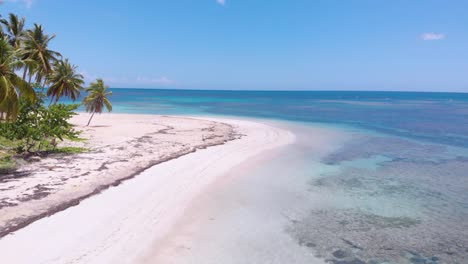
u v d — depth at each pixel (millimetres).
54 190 14805
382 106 98750
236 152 25953
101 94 40438
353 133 38344
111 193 15086
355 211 14531
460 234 12445
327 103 115250
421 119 56281
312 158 24797
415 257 10789
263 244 11383
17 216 11898
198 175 19047
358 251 11086
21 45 34000
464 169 21891
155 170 19297
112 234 11297
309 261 10391
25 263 9172
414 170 21609
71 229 11336
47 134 22578
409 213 14383
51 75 37312
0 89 14688
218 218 13352
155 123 44375
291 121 51406
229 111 73062
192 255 10438
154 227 12172
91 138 29250
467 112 74000
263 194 16438
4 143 22234
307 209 14641
